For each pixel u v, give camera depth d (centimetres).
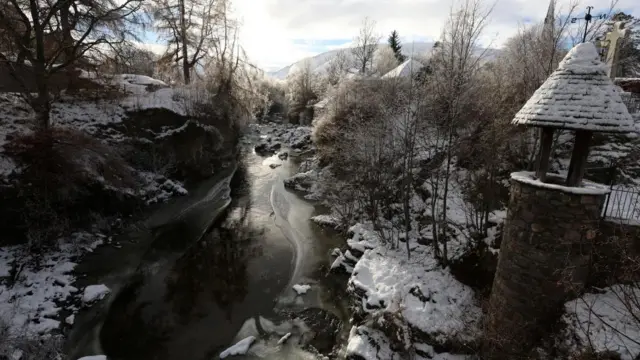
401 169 1612
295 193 2288
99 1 1572
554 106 692
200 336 1038
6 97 1675
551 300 731
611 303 690
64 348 934
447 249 1266
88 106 1958
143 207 1777
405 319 968
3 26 1384
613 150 1220
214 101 2594
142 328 1054
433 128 1605
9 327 894
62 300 1091
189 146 2252
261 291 1270
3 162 1280
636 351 604
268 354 977
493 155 1177
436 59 1481
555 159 1349
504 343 788
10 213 1239
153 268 1361
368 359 907
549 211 707
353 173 1833
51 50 1709
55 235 1309
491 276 1068
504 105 1261
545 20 1412
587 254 709
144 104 2106
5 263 1158
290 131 4059
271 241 1659
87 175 1466
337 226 1781
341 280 1346
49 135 1371
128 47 1761
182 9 2825
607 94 669
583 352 632
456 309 998
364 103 2098
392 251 1383
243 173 2662
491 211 1276
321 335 1059
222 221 1847
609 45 1378
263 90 4762
